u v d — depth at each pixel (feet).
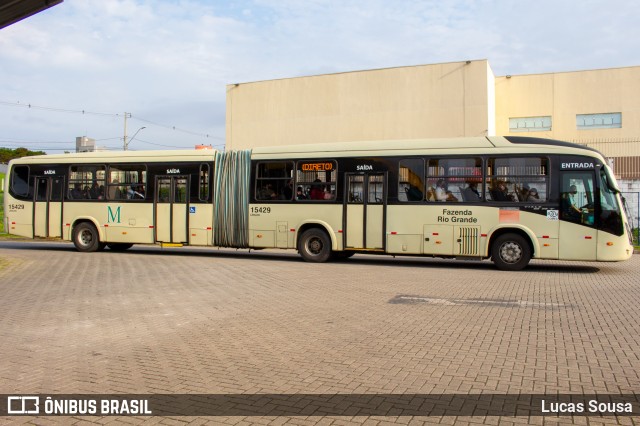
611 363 20.54
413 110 111.55
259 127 125.29
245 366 20.51
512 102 116.67
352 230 54.70
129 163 64.23
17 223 68.69
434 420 15.37
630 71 109.60
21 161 69.05
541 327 26.58
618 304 32.78
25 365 20.81
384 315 29.60
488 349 22.58
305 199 56.70
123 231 64.18
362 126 115.96
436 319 28.55
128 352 22.58
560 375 19.17
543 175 49.57
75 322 28.22
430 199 52.37
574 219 48.52
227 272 47.96
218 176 60.44
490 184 50.78
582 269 52.65
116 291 37.88
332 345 23.40
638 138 108.78
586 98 112.16
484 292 37.40
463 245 51.13
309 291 37.70
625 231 48.14
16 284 41.19
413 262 59.52
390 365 20.48
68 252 67.46
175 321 28.37
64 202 66.85
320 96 119.96
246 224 58.85
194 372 19.84
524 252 49.85
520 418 15.49
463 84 107.45
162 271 48.73
